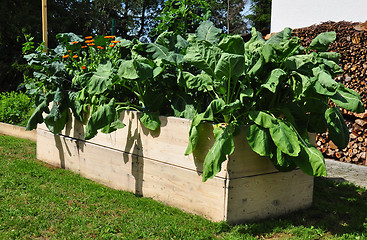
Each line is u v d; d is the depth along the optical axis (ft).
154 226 10.98
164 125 13.23
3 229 10.57
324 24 25.30
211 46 11.55
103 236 10.19
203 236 10.34
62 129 18.21
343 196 15.07
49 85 18.76
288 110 12.09
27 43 20.31
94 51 18.72
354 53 22.95
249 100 12.34
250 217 11.68
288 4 31.48
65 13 79.05
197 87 12.99
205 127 11.79
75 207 12.53
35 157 21.25
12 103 33.24
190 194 12.34
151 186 13.87
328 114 12.16
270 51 11.40
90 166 16.85
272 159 11.10
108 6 97.09
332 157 23.98
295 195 12.94
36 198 13.28
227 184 11.06
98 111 14.17
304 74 12.00
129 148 14.78
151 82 14.29
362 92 22.52
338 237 10.73
